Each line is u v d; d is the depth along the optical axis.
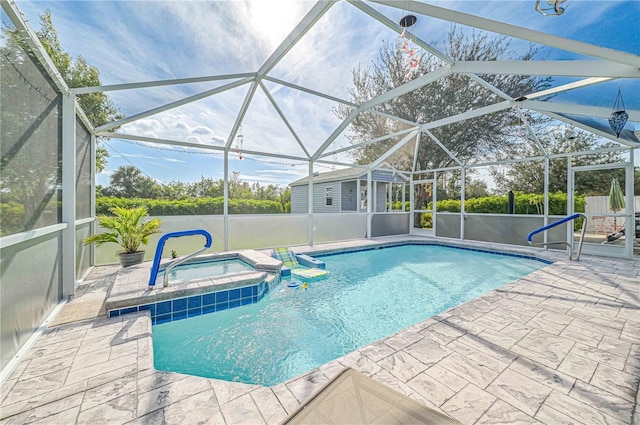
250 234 7.25
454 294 4.75
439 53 4.07
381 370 2.07
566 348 2.40
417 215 11.23
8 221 2.13
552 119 6.24
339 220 9.11
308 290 4.88
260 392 1.84
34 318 2.57
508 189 8.65
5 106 2.13
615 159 6.47
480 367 2.12
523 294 3.85
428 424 1.33
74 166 3.62
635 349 2.38
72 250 3.62
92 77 4.65
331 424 1.32
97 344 2.47
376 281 5.46
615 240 6.49
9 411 1.65
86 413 1.64
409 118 6.88
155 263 3.58
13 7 2.14
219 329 3.38
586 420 1.59
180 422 1.58
